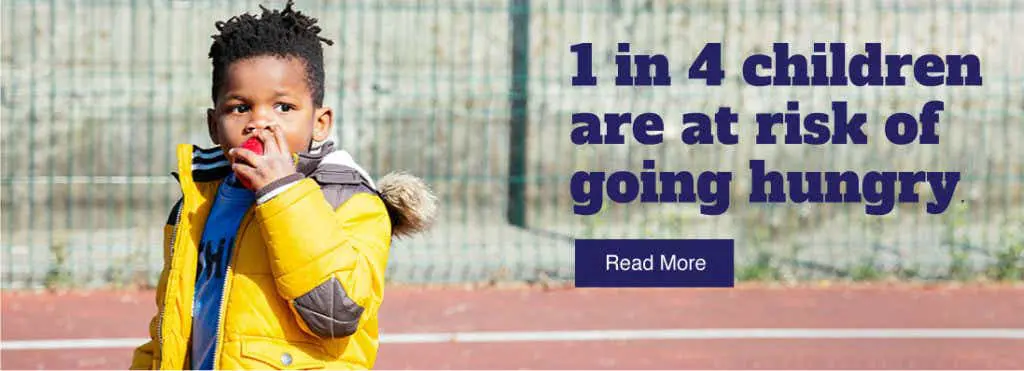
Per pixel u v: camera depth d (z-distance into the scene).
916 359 8.16
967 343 8.70
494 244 12.95
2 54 13.55
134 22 13.69
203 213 3.20
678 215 13.62
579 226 14.00
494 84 14.09
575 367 7.88
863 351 8.40
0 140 13.45
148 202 13.61
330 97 13.82
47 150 13.51
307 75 3.07
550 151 14.04
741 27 14.26
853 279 11.54
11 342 8.55
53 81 13.58
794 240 13.52
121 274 11.28
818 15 14.30
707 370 7.77
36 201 13.41
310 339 3.07
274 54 3.03
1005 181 14.27
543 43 14.09
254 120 3.01
